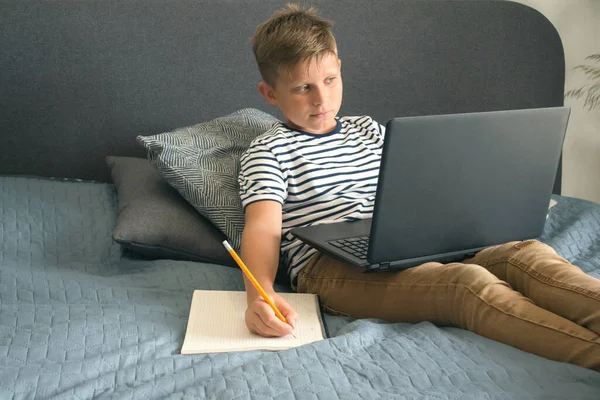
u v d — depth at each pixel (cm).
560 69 236
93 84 203
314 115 146
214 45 210
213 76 211
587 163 253
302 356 107
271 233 136
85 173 207
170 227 154
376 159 157
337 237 135
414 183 114
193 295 131
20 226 159
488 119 116
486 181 121
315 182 147
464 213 122
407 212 116
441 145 113
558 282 111
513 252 123
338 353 109
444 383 99
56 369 106
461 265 118
